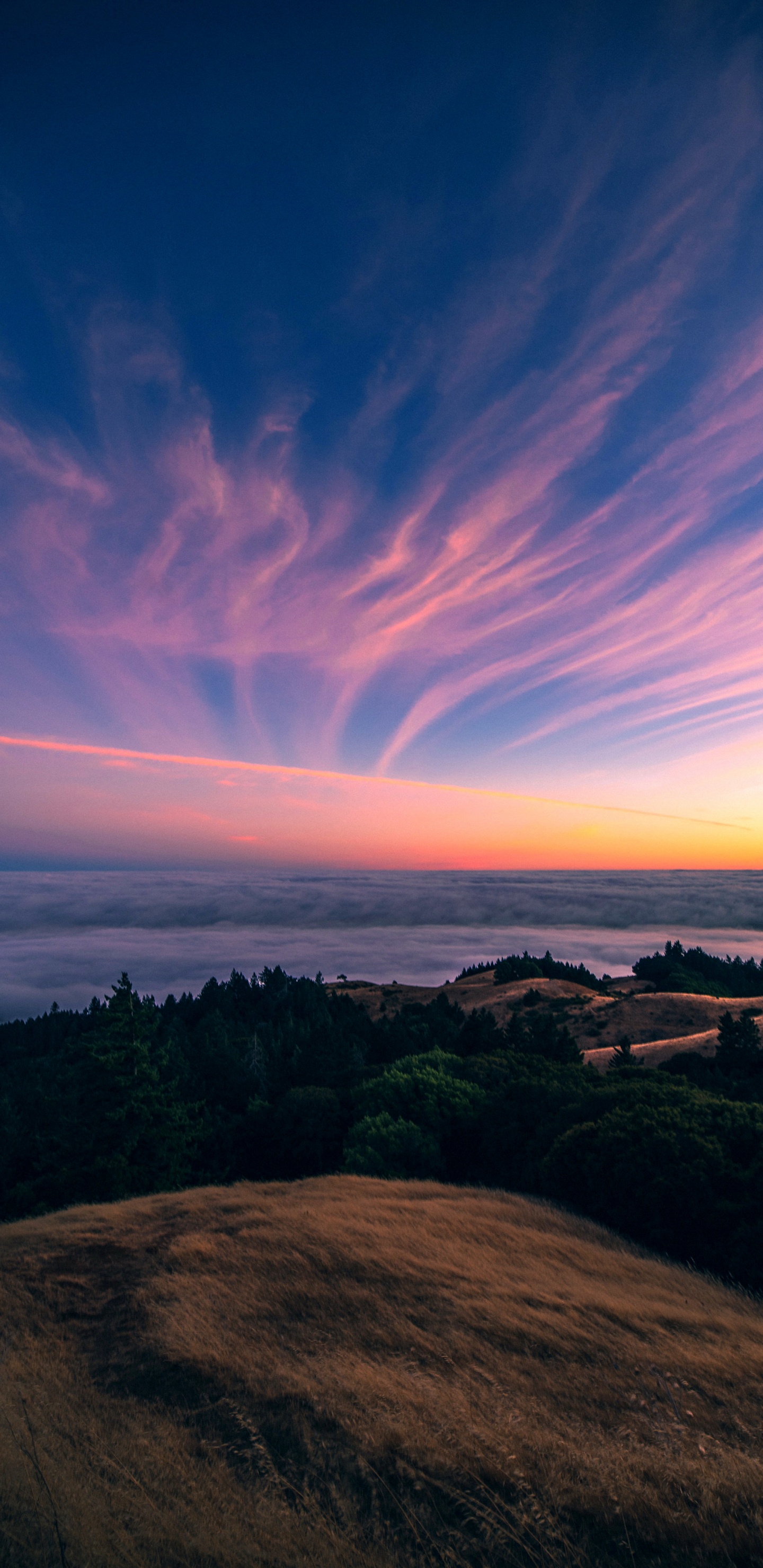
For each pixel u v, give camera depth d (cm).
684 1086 3412
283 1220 1825
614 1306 1398
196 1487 651
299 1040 8881
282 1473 702
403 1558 555
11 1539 525
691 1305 1583
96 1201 3391
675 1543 576
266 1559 534
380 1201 2220
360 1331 1139
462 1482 672
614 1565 549
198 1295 1286
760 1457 750
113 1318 1230
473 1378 966
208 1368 980
